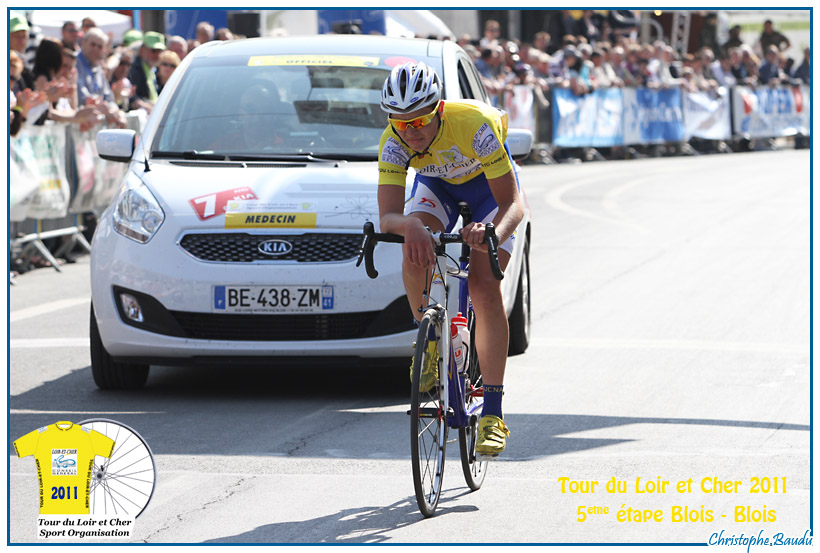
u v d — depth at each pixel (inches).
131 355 512.4
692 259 932.6
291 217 503.2
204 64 596.4
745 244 1011.9
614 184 1530.5
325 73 581.6
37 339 660.1
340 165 534.9
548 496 384.5
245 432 462.9
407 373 575.2
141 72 1114.7
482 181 401.1
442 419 373.7
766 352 610.9
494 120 381.1
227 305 496.7
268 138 553.6
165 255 502.3
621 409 497.0
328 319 497.7
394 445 443.8
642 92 2001.7
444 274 388.2
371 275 357.4
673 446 441.4
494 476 406.9
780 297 768.9
